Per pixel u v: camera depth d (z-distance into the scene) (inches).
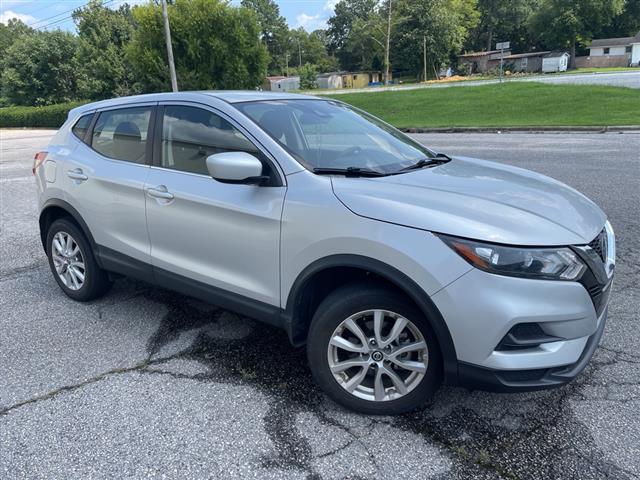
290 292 108.5
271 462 93.1
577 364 92.8
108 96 1545.3
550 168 355.6
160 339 141.1
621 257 190.7
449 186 105.8
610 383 115.4
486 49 3560.5
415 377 100.5
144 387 117.9
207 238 121.2
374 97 1187.3
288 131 121.7
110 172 144.0
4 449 97.7
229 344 137.6
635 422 101.8
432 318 91.3
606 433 99.0
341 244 97.7
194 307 161.9
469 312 88.1
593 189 288.0
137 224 137.8
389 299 97.2
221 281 121.1
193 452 95.9
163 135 134.6
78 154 157.1
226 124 121.6
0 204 330.0
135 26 1585.9
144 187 133.6
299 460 93.5
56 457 95.2
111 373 124.1
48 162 165.2
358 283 102.3
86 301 166.7
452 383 95.3
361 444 97.5
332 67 4197.8
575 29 2662.4
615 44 2726.4
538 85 1062.4
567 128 618.8
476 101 970.7
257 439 99.3
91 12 1534.2
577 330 90.7
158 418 106.3
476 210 94.6
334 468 91.4
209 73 1163.3
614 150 429.7
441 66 2982.3
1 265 207.6
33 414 108.4
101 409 109.7
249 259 114.0
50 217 171.6
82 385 119.1
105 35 1518.2
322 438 99.4
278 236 107.2
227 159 104.3
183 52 1156.5
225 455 95.0
